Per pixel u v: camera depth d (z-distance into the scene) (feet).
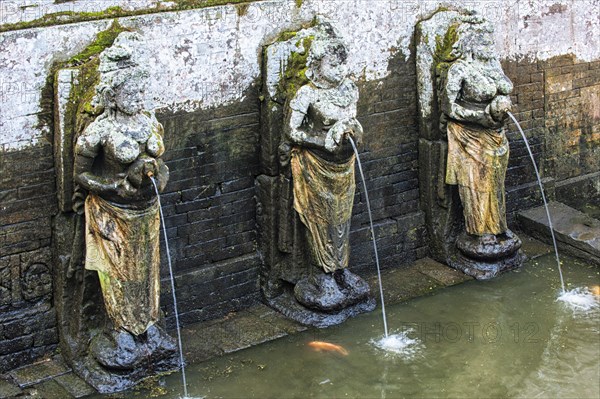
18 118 34.14
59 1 34.60
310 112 37.63
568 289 41.78
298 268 40.01
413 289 41.88
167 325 38.70
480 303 40.81
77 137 33.91
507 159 42.42
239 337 38.11
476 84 40.83
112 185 33.37
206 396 34.35
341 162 37.91
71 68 34.14
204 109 38.14
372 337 38.14
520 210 47.24
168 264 38.60
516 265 43.57
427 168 43.39
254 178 39.96
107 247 34.09
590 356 36.78
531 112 47.03
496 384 35.06
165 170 34.45
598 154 49.98
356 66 41.32
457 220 43.93
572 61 47.93
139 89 33.24
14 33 33.58
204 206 39.04
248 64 38.68
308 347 37.45
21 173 34.55
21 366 35.91
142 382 35.12
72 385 34.86
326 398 34.32
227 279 39.81
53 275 35.94
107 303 34.86
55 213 35.37
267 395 34.47
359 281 39.93
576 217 46.11
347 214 38.86
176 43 37.01
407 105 43.01
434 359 36.68
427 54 42.14
